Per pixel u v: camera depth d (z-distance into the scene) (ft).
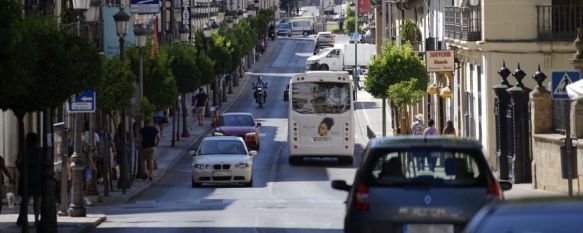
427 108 292.81
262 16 635.66
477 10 209.67
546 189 155.63
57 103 106.11
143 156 203.00
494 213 44.93
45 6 112.98
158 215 138.41
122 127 179.22
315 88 235.81
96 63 108.17
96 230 118.52
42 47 102.37
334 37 637.71
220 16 493.77
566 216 43.55
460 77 238.27
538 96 160.86
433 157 70.49
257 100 399.44
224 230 114.93
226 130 262.47
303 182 199.41
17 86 87.97
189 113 383.24
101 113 212.02
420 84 263.49
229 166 189.57
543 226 43.16
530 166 169.07
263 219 128.26
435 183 69.67
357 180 70.74
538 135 158.71
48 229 110.63
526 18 202.69
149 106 205.16
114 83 173.99
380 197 69.56
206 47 386.32
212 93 390.63
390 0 370.32
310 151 235.20
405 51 265.13
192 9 426.51
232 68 440.45
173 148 277.85
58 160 147.84
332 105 235.40
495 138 201.36
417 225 69.26
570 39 201.57
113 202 167.32
